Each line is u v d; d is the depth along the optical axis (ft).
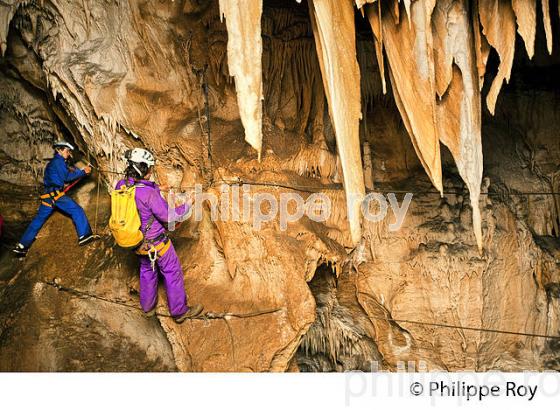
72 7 15.96
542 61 20.93
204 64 17.60
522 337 17.60
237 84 12.89
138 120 16.97
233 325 14.51
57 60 16.28
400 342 17.63
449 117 14.39
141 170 13.78
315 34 13.56
